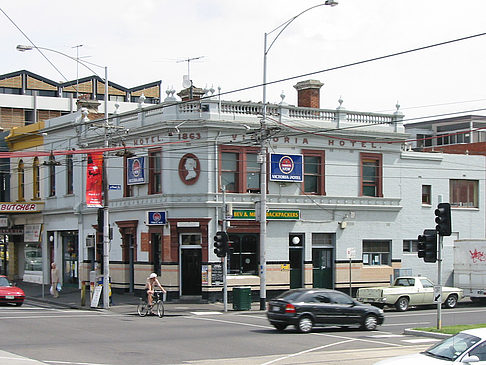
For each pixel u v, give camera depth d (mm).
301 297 25266
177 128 36875
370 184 41656
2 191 52531
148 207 38406
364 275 40719
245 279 37406
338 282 39969
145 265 38812
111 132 36500
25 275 50719
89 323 27547
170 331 25094
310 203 39281
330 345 21906
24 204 47844
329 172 40125
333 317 25438
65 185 45938
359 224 40875
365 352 20328
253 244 38094
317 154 39812
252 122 37969
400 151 42531
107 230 34750
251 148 38000
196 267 37438
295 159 38875
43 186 48500
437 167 44062
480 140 73438
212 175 37000
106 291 34375
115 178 41625
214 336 23766
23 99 77625
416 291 35125
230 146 37500
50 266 48250
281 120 38844
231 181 37750
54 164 31234
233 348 20938
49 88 81812
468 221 45250
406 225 42625
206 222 36750
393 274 41656
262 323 28422
